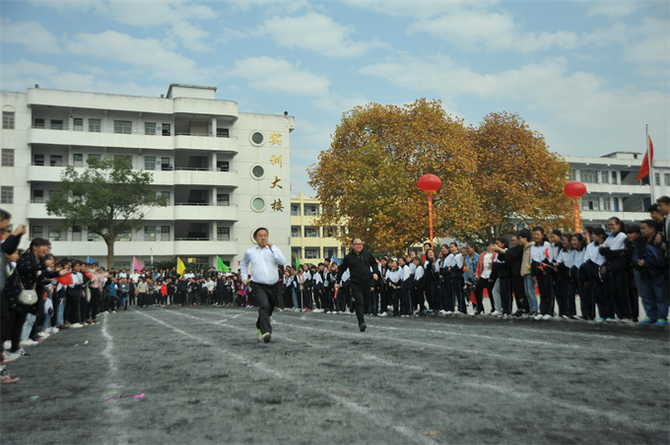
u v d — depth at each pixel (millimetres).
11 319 7223
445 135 29328
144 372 5582
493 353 6227
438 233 28141
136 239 47594
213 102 49250
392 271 15477
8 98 45406
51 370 5984
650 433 3201
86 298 14547
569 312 10586
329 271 19438
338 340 8008
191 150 48938
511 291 11867
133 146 47281
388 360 5879
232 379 4992
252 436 3244
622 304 9281
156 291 34938
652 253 8508
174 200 48969
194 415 3746
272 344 7707
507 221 36844
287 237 52250
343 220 31297
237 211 49906
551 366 5316
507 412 3656
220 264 37812
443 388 4402
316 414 3676
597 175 57625
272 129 52938
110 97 47188
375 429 3320
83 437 3320
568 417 3531
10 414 3932
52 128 46938
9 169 44906
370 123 30625
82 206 37844
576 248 10328
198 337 9234
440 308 14586
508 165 34094
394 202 27594
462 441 3080
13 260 6914
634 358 5676
